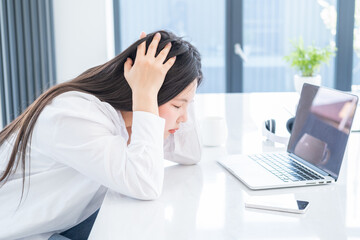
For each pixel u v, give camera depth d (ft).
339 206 3.22
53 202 3.47
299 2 12.85
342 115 3.76
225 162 4.33
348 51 13.08
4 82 11.39
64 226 3.60
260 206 3.22
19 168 3.64
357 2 12.82
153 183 3.36
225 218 3.05
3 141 3.76
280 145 5.06
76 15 11.68
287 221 2.97
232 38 12.88
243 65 13.14
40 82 11.64
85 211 3.89
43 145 3.41
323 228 2.84
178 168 4.30
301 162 4.24
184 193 3.58
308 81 9.14
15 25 11.30
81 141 3.27
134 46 3.65
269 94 8.27
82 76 3.79
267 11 12.85
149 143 3.39
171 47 3.62
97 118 3.38
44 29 11.39
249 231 2.82
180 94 3.64
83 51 11.84
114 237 2.77
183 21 12.78
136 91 3.50
